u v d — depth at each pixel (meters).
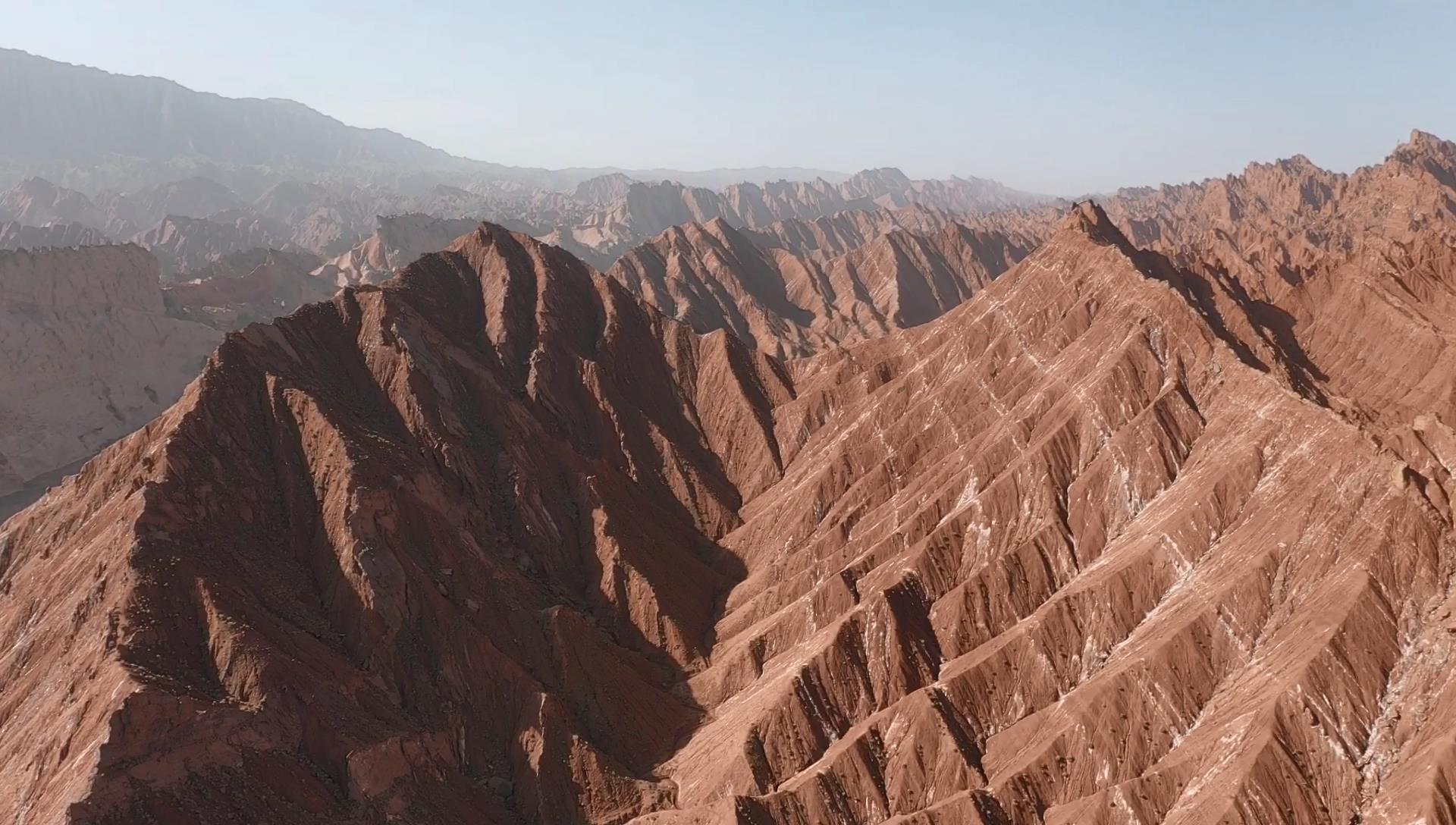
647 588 89.19
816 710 71.56
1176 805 55.50
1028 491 82.12
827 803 63.72
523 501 94.44
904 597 77.88
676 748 75.12
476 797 67.00
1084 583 72.06
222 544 74.69
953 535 82.69
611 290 137.12
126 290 182.00
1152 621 67.62
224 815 55.47
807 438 117.94
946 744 64.94
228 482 80.75
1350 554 62.25
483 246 133.50
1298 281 127.69
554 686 76.44
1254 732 55.50
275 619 70.44
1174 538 70.62
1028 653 69.44
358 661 72.31
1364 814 51.53
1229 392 81.00
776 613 87.19
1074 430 84.94
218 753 57.34
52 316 169.62
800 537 98.88
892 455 100.12
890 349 123.75
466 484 93.06
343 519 77.94
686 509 111.69
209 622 66.12
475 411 103.50
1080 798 60.16
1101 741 61.31
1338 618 58.38
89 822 51.66
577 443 111.44
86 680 60.91
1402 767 51.94
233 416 86.50
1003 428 91.44
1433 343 99.50
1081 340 95.00
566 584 91.38
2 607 79.12
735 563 102.62
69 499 89.00
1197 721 60.59
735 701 78.00
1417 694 54.75
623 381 123.44
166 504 73.75
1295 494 68.00
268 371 92.31
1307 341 113.25
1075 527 79.00
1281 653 59.78
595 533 95.00
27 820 54.69
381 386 100.38
